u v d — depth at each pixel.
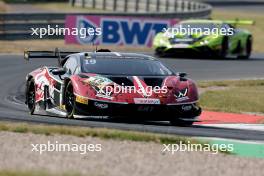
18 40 109.00
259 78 78.31
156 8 166.88
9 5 193.00
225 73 82.12
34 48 100.50
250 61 97.56
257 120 50.94
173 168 30.38
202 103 58.03
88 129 37.91
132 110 42.56
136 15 115.12
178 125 46.22
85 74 44.56
